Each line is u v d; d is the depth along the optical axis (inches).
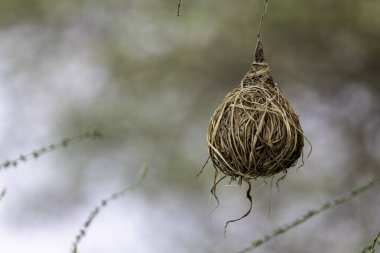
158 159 890.7
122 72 871.1
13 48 915.4
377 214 783.7
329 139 839.7
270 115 346.9
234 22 794.8
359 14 762.2
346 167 832.9
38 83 914.1
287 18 774.5
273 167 346.0
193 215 869.8
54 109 907.4
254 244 339.6
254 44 795.4
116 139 893.2
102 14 871.1
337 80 821.2
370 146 830.5
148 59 855.1
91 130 358.0
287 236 792.9
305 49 800.9
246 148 343.9
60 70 911.0
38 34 915.4
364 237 773.9
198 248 852.0
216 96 848.3
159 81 858.8
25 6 904.9
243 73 813.9
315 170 832.9
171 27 821.9
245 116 347.6
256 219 841.5
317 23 776.9
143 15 837.8
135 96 877.8
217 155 351.9
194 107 868.6
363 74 812.6
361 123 833.5
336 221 792.3
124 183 889.5
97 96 895.7
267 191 835.4
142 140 892.6
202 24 803.4
